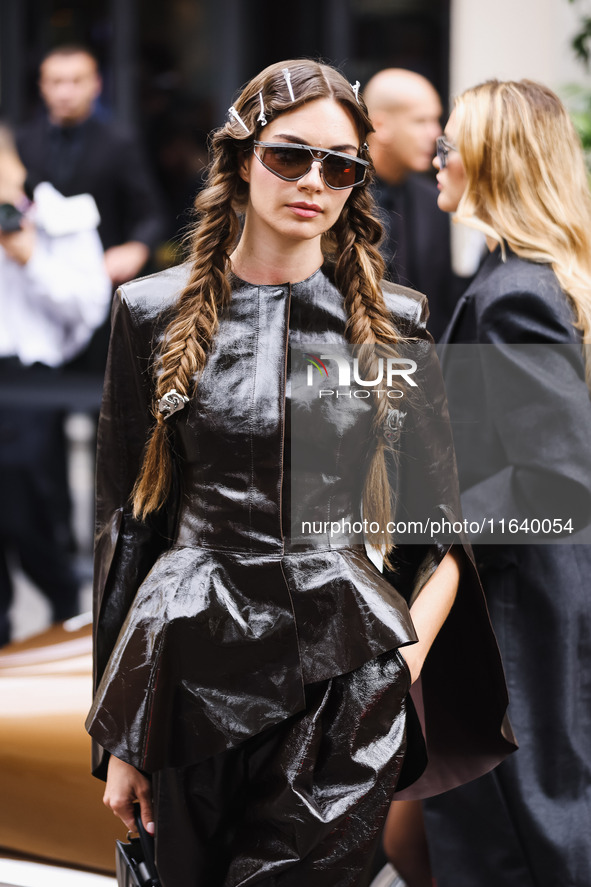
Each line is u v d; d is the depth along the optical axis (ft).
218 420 15.98
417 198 37.65
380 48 59.26
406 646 16.57
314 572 16.10
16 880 21.49
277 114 15.64
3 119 59.67
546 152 21.75
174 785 16.38
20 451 46.39
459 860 21.42
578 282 21.30
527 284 20.79
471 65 57.41
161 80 60.80
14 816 21.86
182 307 16.30
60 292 46.03
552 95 22.34
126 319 16.75
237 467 16.06
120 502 17.57
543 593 21.03
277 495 16.02
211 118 61.05
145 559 17.51
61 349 46.70
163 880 16.76
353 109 15.96
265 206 15.83
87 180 46.55
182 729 15.99
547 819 20.67
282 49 60.59
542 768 20.93
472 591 17.66
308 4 59.82
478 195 22.02
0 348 46.42
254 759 16.38
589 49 45.55
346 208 16.69
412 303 17.13
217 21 60.34
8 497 46.57
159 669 15.87
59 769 21.58
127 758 15.81
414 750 16.75
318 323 16.37
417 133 36.73
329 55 59.77
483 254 38.42
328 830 15.53
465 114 22.11
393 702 16.06
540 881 20.86
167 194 60.95
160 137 61.05
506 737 18.13
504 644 21.22
